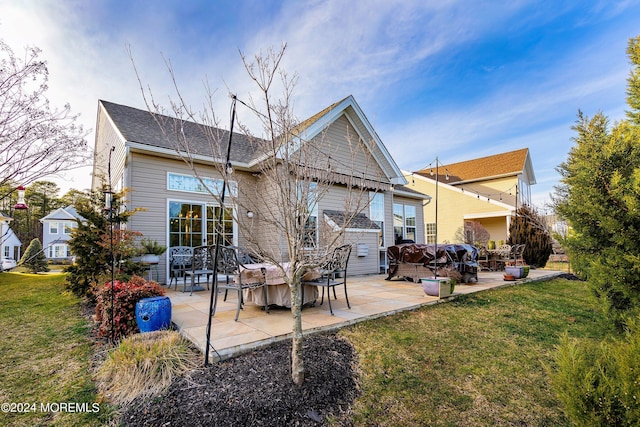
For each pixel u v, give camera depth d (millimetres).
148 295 4191
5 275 10680
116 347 3529
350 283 8578
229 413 2441
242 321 4309
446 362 3564
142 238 7488
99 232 5965
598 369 2025
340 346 3697
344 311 4961
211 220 8656
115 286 4309
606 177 2797
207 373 2953
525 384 3178
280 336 3664
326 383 2918
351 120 10555
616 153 2746
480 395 2990
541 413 2740
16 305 5688
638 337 1848
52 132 3943
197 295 6422
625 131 2867
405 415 2689
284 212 2832
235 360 3211
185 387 2744
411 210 14383
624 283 2629
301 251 2916
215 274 3281
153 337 3475
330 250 3355
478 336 4336
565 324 4891
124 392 2705
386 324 4551
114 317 3922
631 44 3119
